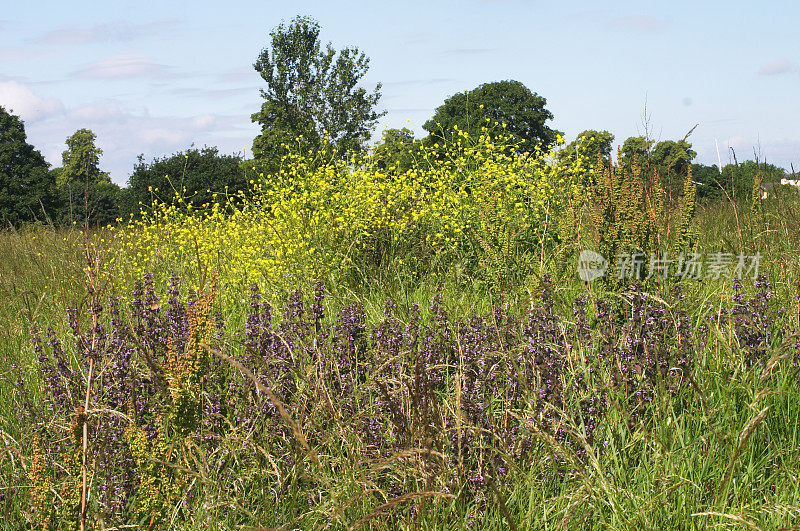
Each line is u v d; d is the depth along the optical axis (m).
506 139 9.64
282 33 43.34
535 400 3.31
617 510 2.65
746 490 2.83
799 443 3.27
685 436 3.24
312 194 8.51
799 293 4.31
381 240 7.76
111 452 3.20
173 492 2.69
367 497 2.82
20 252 9.20
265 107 45.12
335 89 42.84
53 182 47.56
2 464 3.28
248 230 8.66
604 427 3.34
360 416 3.22
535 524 2.77
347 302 6.11
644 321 3.89
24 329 5.92
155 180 40.69
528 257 6.61
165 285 7.20
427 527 2.64
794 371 3.78
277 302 6.53
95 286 2.64
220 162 42.47
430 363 3.83
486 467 2.91
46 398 3.88
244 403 3.47
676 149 5.85
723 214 7.62
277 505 2.95
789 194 7.30
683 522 2.68
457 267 6.70
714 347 4.01
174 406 2.57
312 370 3.41
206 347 2.43
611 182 5.62
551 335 3.96
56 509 2.61
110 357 3.75
